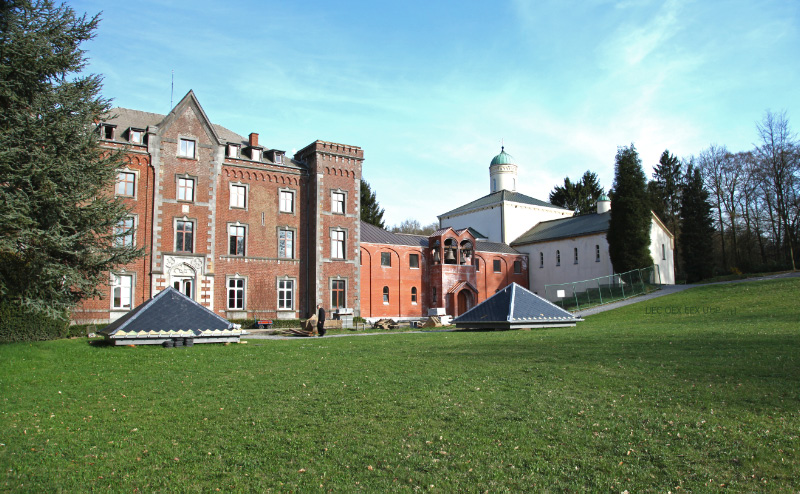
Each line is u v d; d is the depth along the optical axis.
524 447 8.86
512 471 8.00
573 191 90.81
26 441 10.16
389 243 55.00
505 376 13.98
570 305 46.50
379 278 53.81
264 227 44.72
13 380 15.55
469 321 29.48
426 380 13.95
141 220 39.03
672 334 21.08
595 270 57.12
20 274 23.61
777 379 11.98
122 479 8.34
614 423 9.71
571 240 60.25
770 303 33.09
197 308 24.78
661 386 12.04
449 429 9.90
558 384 12.76
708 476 7.57
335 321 38.09
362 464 8.55
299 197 46.84
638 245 51.09
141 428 10.83
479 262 61.31
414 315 55.72
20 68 24.22
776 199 60.19
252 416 11.34
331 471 8.33
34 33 24.30
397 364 16.73
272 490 7.75
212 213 41.88
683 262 67.50
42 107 25.08
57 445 9.91
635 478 7.63
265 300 44.16
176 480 8.23
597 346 18.34
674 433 9.09
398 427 10.14
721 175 69.62
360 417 10.89
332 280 46.78
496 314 28.81
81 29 26.92
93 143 26.98
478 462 8.37
